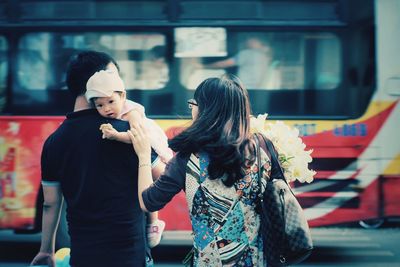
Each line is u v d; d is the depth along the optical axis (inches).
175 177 162.2
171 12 400.2
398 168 398.9
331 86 401.4
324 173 400.2
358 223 553.0
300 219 163.2
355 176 400.2
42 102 405.7
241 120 162.1
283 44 400.8
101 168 167.8
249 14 400.8
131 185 169.9
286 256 163.6
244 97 164.7
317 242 499.2
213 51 400.8
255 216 163.5
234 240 160.2
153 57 401.1
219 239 159.8
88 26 402.0
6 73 406.6
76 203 169.5
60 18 404.5
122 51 401.1
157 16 401.4
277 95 400.8
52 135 176.1
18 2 405.7
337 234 532.1
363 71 400.2
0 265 419.2
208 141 158.9
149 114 399.9
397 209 398.6
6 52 406.9
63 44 404.2
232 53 400.5
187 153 161.0
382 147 398.9
